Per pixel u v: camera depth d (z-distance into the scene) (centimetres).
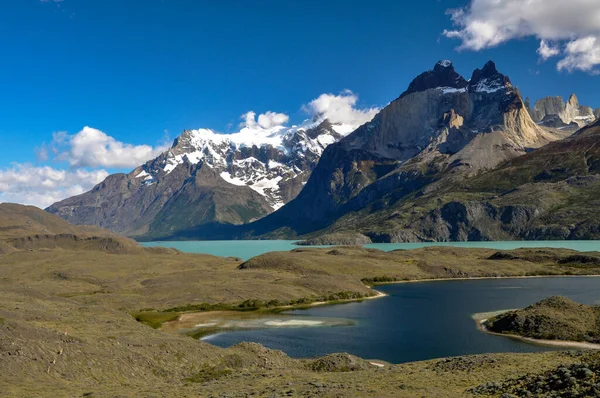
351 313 12625
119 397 4400
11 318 7888
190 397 4325
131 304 14112
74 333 7344
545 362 4934
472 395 3653
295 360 7381
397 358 7812
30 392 4691
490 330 9806
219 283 17700
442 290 17188
